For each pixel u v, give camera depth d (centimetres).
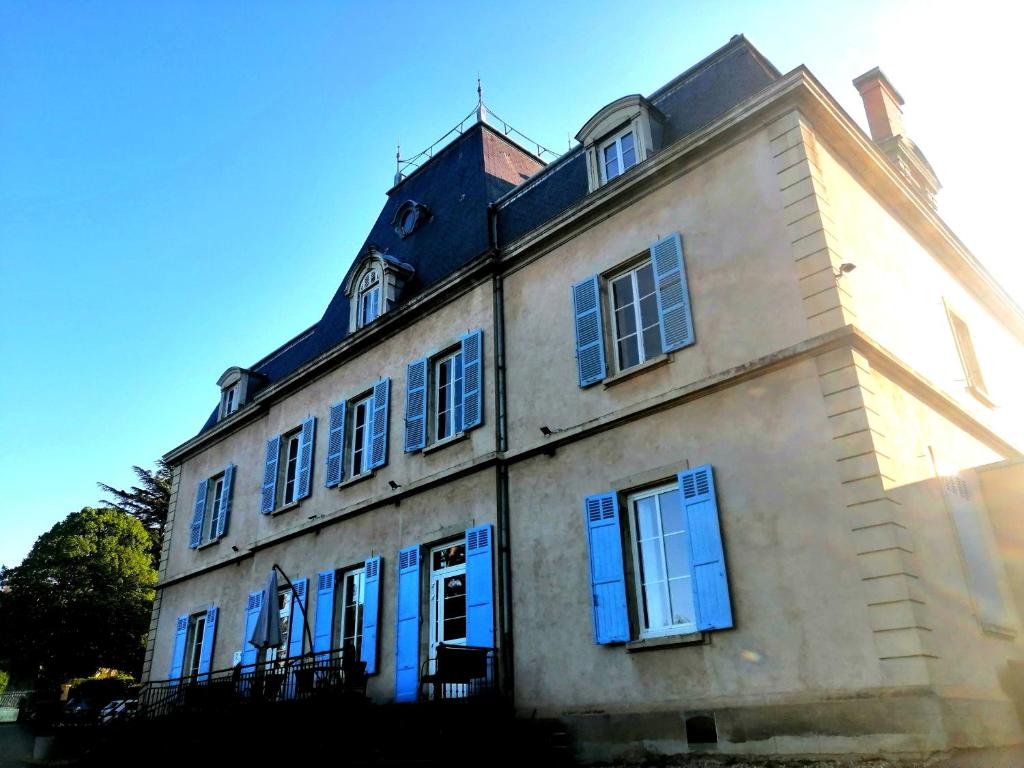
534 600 1165
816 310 989
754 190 1102
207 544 1972
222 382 2184
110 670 3669
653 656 1005
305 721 1202
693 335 1095
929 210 1330
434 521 1361
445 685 1215
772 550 941
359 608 1456
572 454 1195
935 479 1009
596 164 1337
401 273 1678
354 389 1669
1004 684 923
